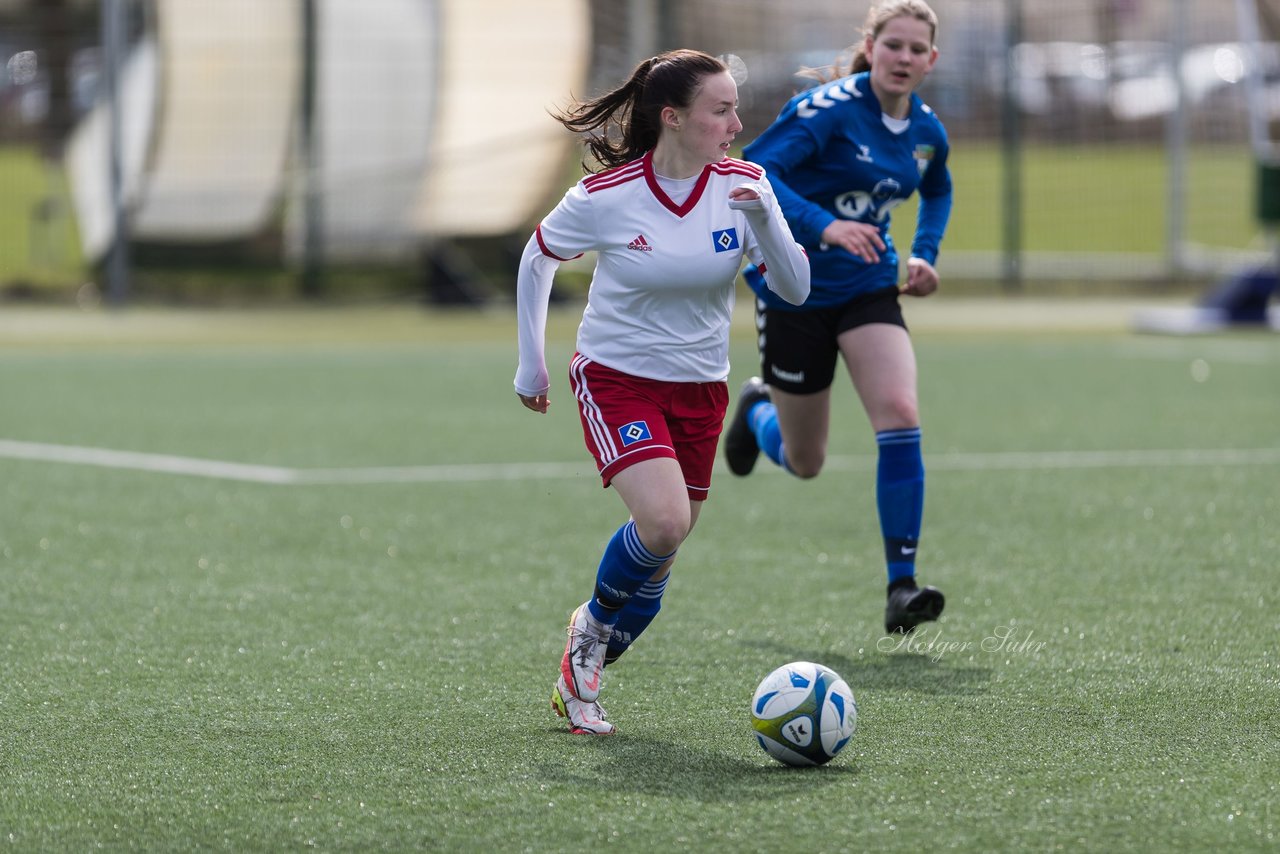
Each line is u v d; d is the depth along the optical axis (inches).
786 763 556.7
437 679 688.4
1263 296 2488.9
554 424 1540.4
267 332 2447.1
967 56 3548.2
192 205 2874.0
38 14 3132.4
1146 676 684.1
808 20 3415.4
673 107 604.1
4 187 3516.2
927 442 1424.7
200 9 2866.6
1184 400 1706.4
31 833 497.0
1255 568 908.6
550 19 2933.1
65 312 2726.4
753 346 2283.5
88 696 658.2
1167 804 514.0
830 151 808.9
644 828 496.1
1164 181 3727.9
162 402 1685.5
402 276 2908.5
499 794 530.6
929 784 537.6
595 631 617.6
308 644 749.3
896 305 831.1
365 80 2876.5
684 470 642.8
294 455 1350.9
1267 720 615.8
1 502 1125.7
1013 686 670.5
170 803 524.1
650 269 610.2
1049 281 3139.8
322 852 479.2
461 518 1080.8
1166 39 3796.8
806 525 1059.9
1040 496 1152.8
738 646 748.0
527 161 2901.1
